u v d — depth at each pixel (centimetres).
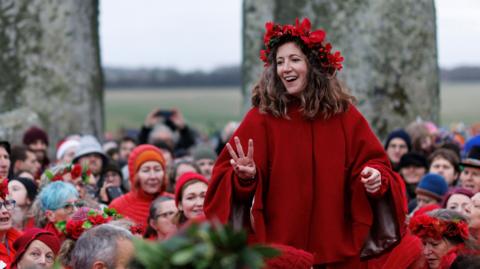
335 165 684
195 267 423
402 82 1453
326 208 680
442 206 923
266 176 687
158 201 917
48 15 1567
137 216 998
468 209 866
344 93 696
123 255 655
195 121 3691
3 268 790
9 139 1532
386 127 1448
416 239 786
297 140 686
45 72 1566
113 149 1394
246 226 681
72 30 1573
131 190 1023
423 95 1468
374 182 668
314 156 685
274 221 681
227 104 4325
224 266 420
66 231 766
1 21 1568
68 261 751
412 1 1455
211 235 425
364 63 1441
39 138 1291
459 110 4028
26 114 1552
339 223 682
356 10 1445
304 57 689
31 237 781
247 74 1526
